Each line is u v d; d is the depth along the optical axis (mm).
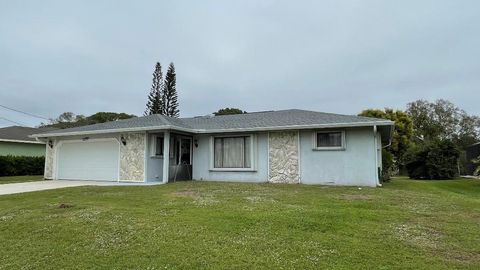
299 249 4762
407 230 5723
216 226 5910
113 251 4840
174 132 15695
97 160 17094
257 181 15141
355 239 5207
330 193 10391
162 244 5004
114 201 8734
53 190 11422
